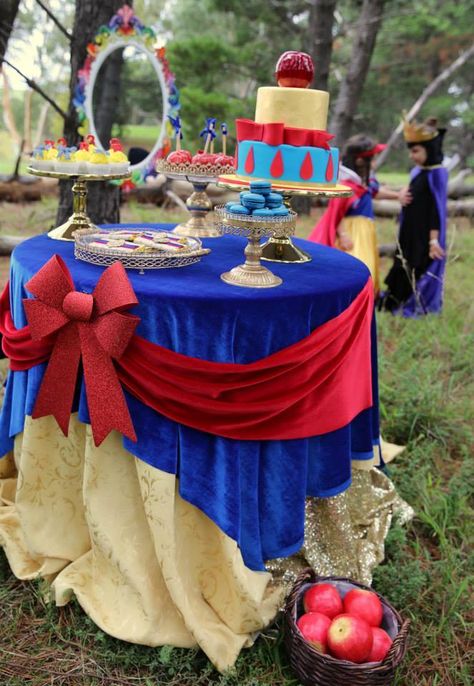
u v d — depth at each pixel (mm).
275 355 2133
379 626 2229
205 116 11289
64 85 16688
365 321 2447
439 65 17844
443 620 2420
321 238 5352
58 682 2139
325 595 2232
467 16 16188
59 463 2404
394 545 2818
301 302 2160
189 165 2898
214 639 2201
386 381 4289
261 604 2332
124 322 2004
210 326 2064
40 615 2402
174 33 21234
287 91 2607
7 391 2611
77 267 2324
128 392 2141
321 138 2521
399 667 2236
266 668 2223
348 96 10875
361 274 2539
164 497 2148
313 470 2426
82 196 2895
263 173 2564
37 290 2113
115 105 4504
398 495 3088
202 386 2086
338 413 2330
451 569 2666
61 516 2469
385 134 21234
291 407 2211
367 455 2658
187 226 3119
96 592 2377
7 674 2150
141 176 4512
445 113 18625
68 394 2197
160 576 2307
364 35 10578
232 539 2176
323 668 2023
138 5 18531
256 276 2252
